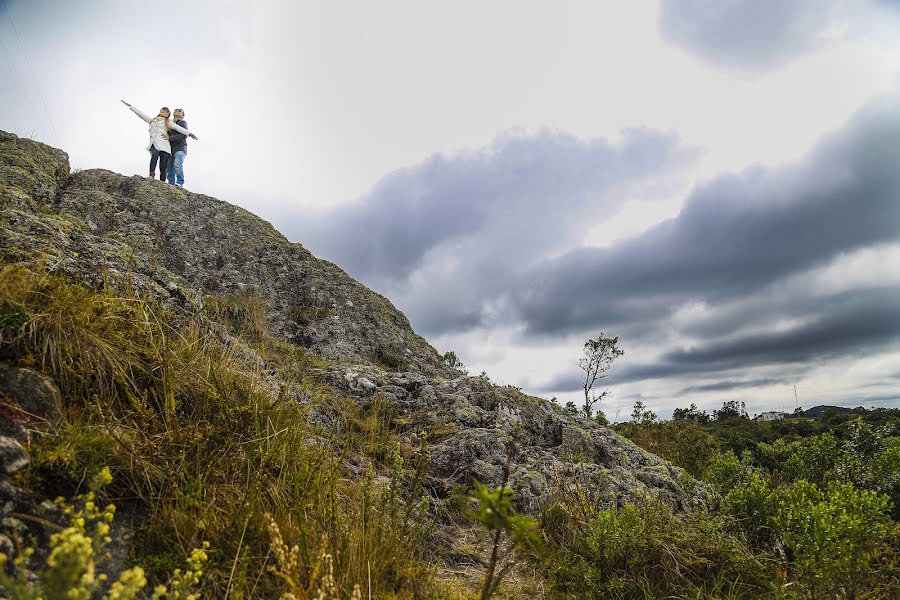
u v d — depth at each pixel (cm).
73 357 305
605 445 723
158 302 472
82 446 257
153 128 1303
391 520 360
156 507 261
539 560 431
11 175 958
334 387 720
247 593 245
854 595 336
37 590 153
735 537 413
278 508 293
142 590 223
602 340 1766
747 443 1415
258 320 866
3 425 248
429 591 324
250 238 1217
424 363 1107
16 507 217
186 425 326
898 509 461
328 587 231
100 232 987
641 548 394
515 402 734
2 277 304
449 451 596
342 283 1219
